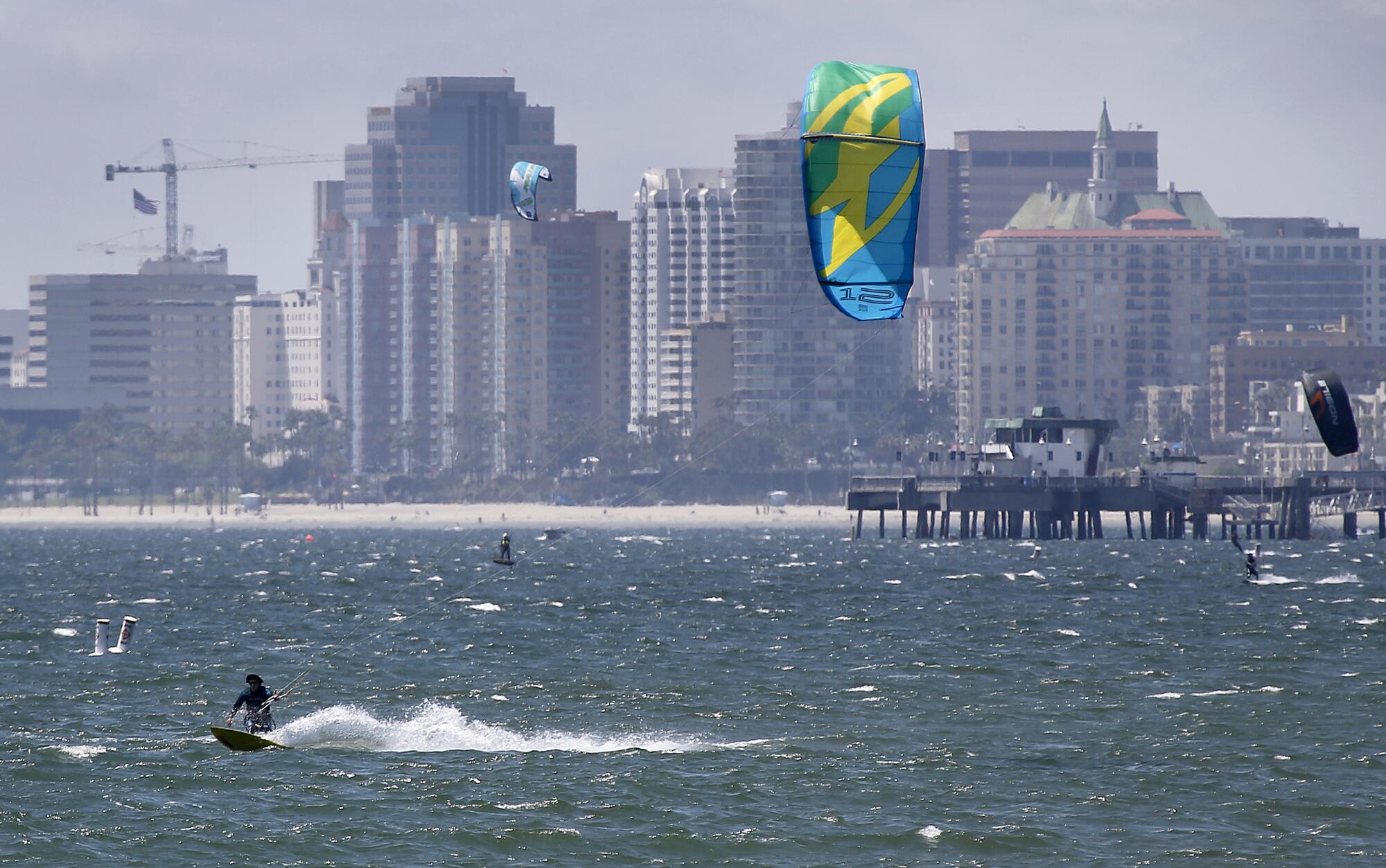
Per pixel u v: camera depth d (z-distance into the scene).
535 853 163.25
